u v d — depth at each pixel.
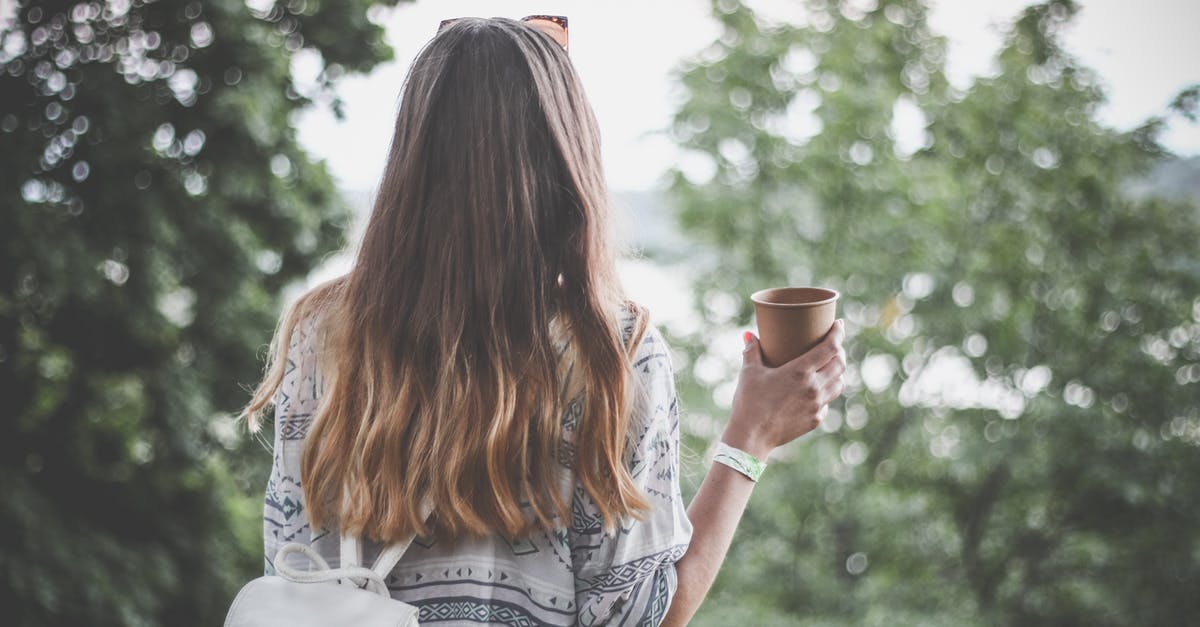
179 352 7.63
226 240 7.18
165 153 7.18
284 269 7.84
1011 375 13.15
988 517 13.57
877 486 13.36
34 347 7.34
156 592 7.29
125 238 7.00
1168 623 12.48
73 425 7.55
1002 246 13.17
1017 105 13.30
